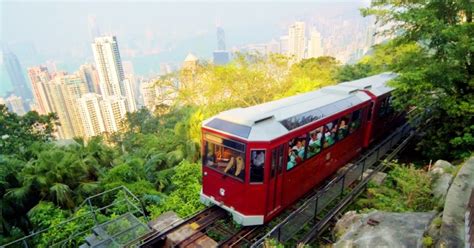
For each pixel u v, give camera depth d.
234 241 7.68
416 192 7.34
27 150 14.95
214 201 8.39
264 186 7.40
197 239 7.68
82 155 14.21
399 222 5.71
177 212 9.70
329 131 9.56
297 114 8.62
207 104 22.38
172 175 13.23
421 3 9.76
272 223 8.30
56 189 10.93
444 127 10.98
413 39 10.24
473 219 3.97
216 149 7.99
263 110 8.61
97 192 11.70
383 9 10.31
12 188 11.76
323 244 7.42
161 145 18.86
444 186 7.40
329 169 10.13
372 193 8.91
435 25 8.88
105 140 28.98
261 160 7.27
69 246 8.67
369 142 12.34
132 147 22.61
